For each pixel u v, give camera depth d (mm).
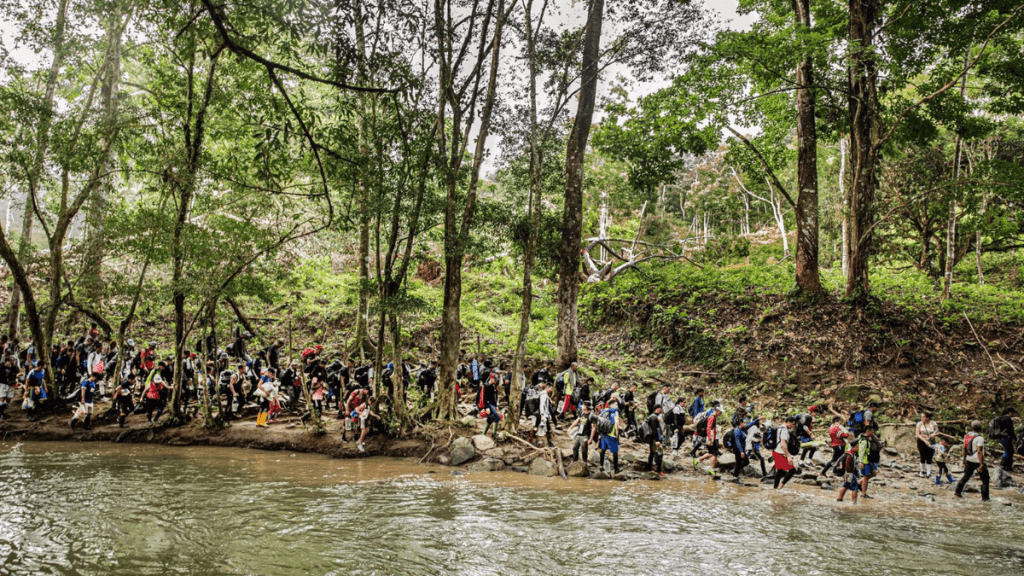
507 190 21906
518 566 7449
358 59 8031
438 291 30750
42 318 23750
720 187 45375
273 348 19172
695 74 19938
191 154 15891
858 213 22281
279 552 7695
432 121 15203
